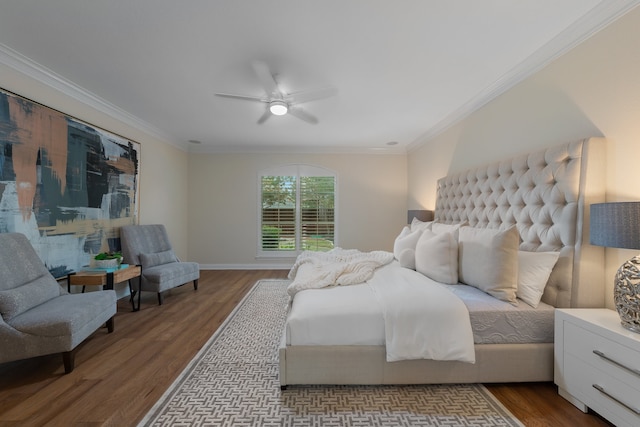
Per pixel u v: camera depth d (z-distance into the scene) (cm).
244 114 374
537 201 223
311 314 184
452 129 377
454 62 243
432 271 238
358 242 567
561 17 188
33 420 154
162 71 261
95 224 330
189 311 330
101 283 279
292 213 569
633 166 170
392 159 566
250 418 157
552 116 222
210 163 564
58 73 266
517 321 182
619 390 139
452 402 171
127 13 185
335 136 478
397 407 167
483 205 295
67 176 292
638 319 139
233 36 209
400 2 175
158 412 161
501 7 179
